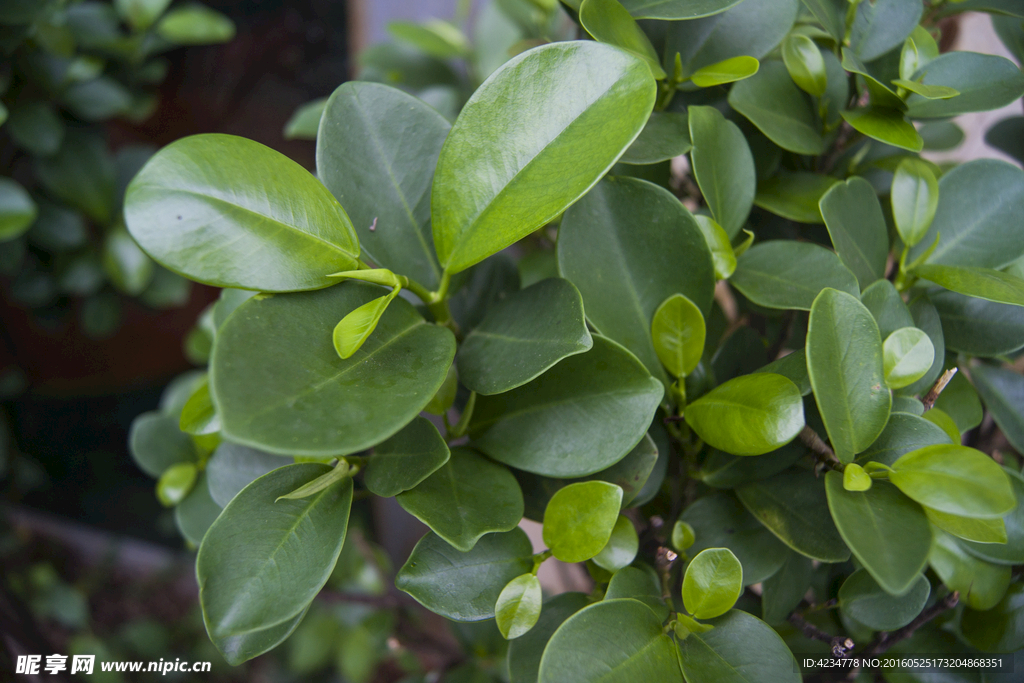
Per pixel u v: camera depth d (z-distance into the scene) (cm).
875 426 43
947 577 46
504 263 49
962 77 48
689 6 46
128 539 146
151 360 147
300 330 42
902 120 47
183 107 124
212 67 122
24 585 119
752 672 43
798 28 51
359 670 105
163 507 148
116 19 92
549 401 44
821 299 43
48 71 89
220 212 42
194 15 95
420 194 46
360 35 108
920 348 45
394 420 40
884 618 46
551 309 43
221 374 40
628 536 46
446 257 43
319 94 123
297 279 42
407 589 44
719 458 46
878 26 48
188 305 143
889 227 50
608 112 42
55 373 140
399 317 43
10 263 94
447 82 80
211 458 49
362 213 45
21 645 82
